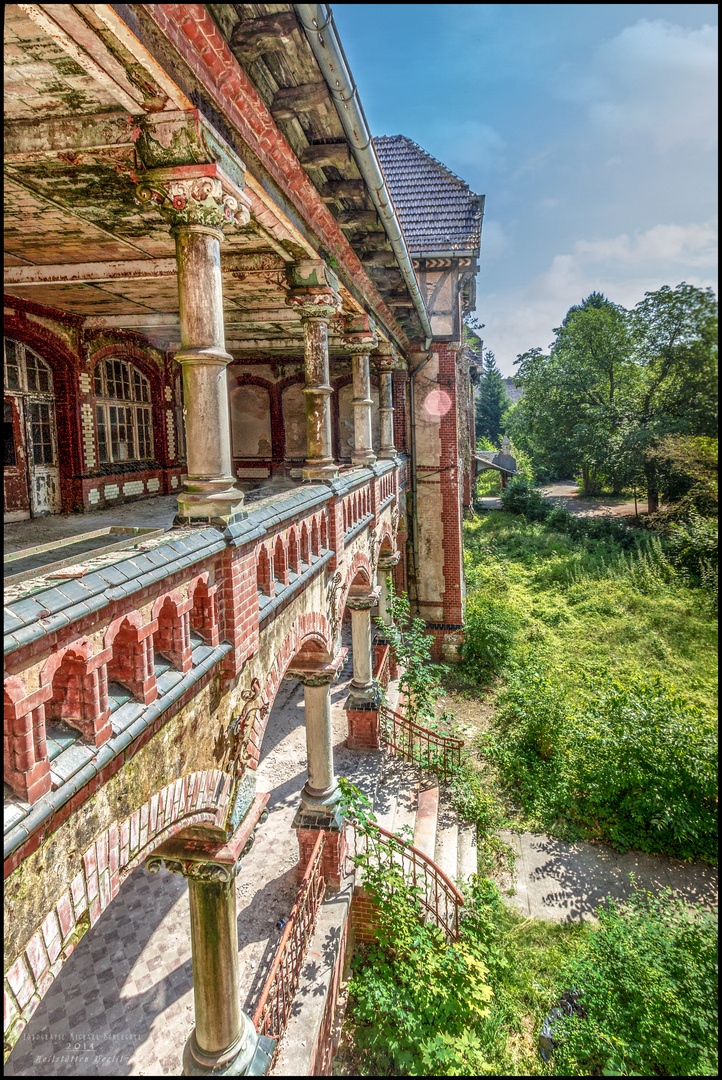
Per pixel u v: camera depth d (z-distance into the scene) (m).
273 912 6.92
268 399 16.28
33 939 2.03
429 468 16.34
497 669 15.48
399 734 11.38
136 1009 5.65
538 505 25.48
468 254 15.12
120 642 2.73
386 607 12.80
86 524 7.61
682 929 6.15
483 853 9.31
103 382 9.91
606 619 13.87
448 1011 6.01
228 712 3.82
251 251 6.20
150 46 2.89
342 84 3.89
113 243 5.76
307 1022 5.64
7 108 3.39
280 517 4.63
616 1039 5.29
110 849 2.53
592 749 10.45
